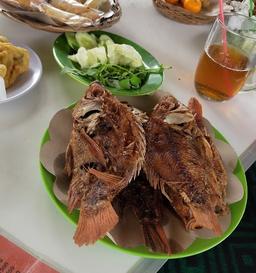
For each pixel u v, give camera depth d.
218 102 0.38
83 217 0.21
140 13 0.48
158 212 0.24
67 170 0.24
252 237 0.53
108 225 0.20
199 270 0.48
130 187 0.25
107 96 0.25
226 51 0.35
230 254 0.50
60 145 0.26
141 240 0.22
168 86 0.38
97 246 0.23
